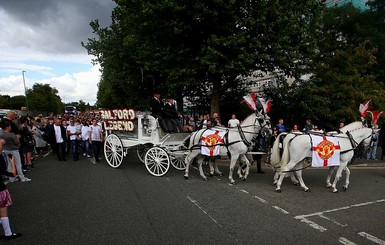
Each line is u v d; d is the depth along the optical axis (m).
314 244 4.79
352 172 11.51
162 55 15.18
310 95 16.56
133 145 10.85
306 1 14.30
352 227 5.53
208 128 9.52
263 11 13.20
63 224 5.59
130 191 7.90
